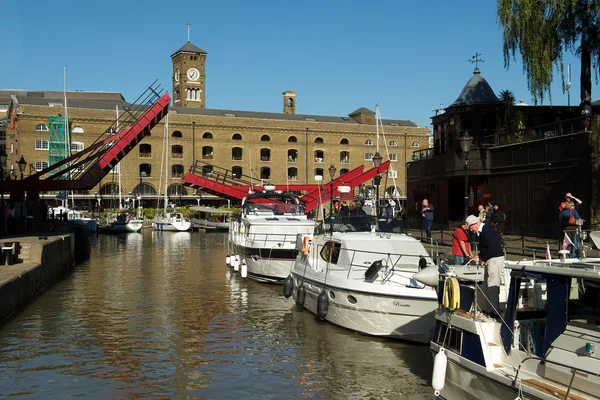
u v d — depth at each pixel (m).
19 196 31.61
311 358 12.26
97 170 32.31
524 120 27.84
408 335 13.08
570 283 7.55
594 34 23.22
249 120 81.62
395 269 14.55
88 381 10.93
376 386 10.62
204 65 109.94
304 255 17.70
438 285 10.34
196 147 79.31
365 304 13.62
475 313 8.88
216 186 40.16
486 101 27.75
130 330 14.68
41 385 10.71
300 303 17.19
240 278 23.56
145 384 10.79
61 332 14.41
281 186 40.28
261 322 15.51
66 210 58.69
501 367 8.27
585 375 6.93
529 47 23.67
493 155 26.14
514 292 8.38
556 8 23.22
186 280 23.03
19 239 22.30
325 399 10.05
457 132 27.78
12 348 13.02
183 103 108.50
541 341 8.57
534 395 7.22
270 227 23.14
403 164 87.94
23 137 71.19
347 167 86.06
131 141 33.53
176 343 13.50
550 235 22.38
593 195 20.55
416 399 10.01
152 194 77.25
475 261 12.48
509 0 24.08
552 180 22.36
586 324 7.27
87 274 24.84
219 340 13.73
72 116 72.62
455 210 28.98
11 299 15.88
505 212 25.25
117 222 59.06
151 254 34.50
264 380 10.98
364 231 17.61
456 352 9.12
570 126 22.08
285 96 105.44
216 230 63.03
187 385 10.73
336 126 85.56
